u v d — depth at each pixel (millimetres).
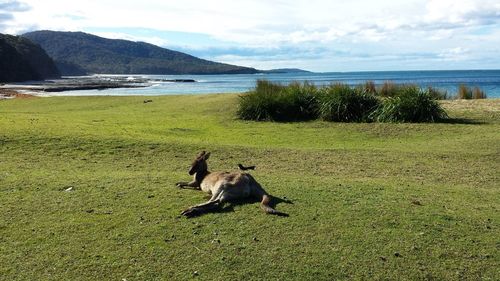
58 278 4879
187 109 21438
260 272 5027
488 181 9273
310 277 4969
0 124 13070
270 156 11141
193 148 11531
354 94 18453
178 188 7840
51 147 10898
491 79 99750
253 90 21500
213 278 4910
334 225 6148
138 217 6402
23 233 5879
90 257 5297
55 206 6816
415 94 18016
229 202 6938
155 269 5059
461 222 6449
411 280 4973
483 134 14398
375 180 8938
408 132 15367
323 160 10852
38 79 105938
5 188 7645
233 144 12773
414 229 6113
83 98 27250
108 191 7562
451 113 18562
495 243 5812
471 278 5051
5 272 4969
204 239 5719
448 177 9516
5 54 95125
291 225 6117
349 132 15680
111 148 11148
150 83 82938
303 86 21531
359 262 5254
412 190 8141
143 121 17281
